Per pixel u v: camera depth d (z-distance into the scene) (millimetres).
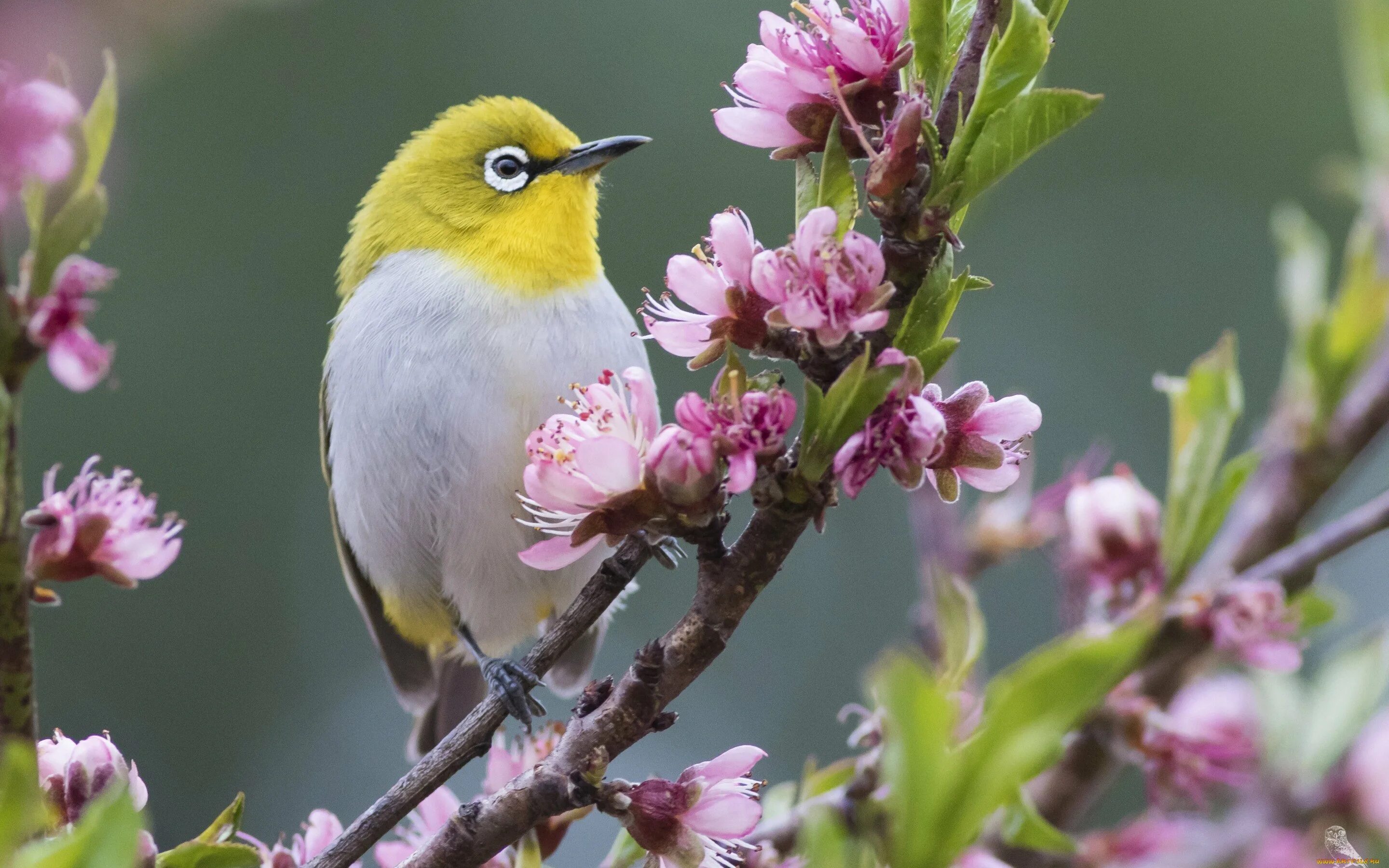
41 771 4875
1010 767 3320
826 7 4918
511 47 18281
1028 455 5016
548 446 4859
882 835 4906
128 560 5008
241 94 17625
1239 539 7000
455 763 5137
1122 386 18750
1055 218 19422
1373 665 6754
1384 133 6785
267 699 16938
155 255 17281
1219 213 19047
